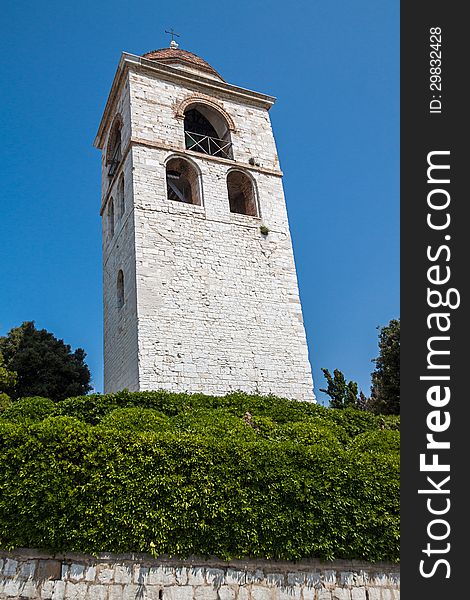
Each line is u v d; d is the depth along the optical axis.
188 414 14.49
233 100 27.30
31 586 8.76
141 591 9.02
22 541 9.01
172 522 9.54
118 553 9.22
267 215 24.23
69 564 9.01
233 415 14.95
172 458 10.12
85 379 32.72
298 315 22.33
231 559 9.65
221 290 21.17
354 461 11.39
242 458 10.52
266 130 27.22
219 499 9.96
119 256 22.89
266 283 22.39
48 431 9.87
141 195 21.52
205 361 19.45
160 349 18.86
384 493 11.16
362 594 10.23
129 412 12.85
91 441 9.94
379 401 29.58
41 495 9.23
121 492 9.52
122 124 25.09
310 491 10.59
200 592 9.27
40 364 30.48
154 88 25.00
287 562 10.05
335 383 31.73
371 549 10.57
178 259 20.94
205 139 27.28
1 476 9.26
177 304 20.00
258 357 20.56
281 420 16.53
